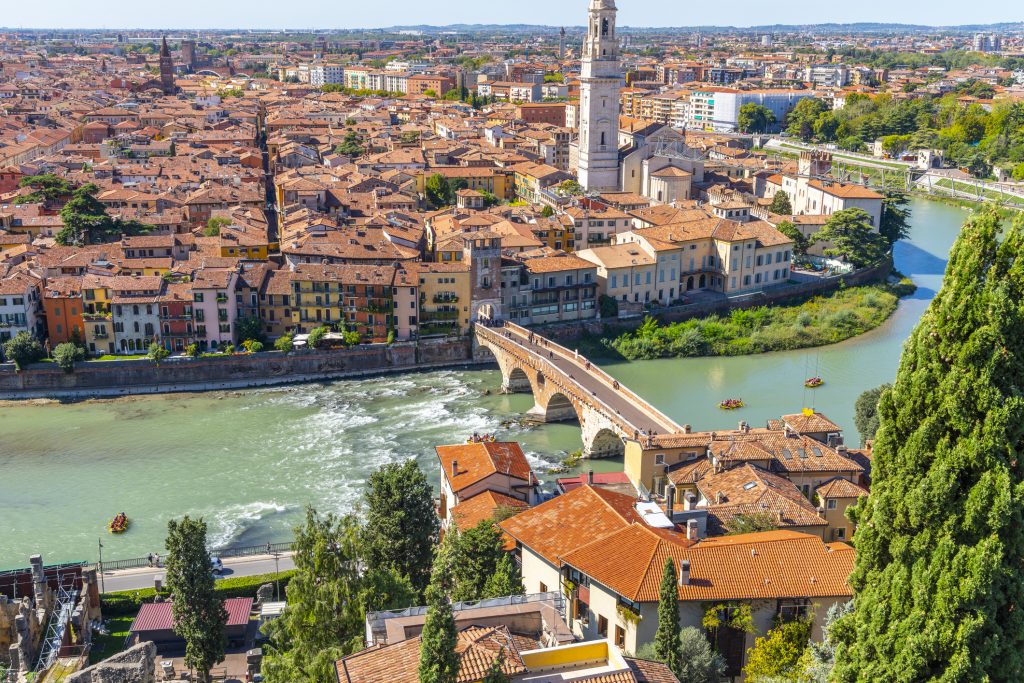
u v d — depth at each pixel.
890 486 63.56
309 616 88.00
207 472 172.00
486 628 71.44
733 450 132.75
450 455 138.38
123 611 126.38
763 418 189.75
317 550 92.50
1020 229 60.19
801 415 148.62
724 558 94.50
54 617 117.12
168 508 158.12
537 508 109.06
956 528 59.97
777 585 92.12
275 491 164.12
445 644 63.75
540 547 101.56
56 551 144.25
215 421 197.00
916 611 60.28
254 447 183.25
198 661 105.25
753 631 91.50
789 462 131.88
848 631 65.62
